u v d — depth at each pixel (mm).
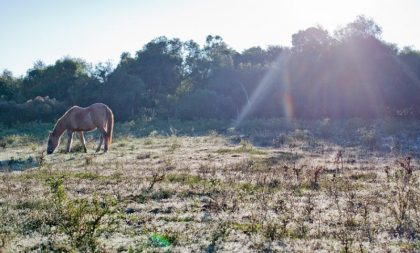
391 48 51594
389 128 29609
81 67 66438
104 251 6973
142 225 8695
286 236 7871
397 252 6941
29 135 35156
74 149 23625
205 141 27766
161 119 48188
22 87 65812
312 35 62062
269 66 55219
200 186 12602
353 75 46375
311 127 34031
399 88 45750
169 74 66500
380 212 9453
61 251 7102
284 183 12883
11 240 7676
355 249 7066
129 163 17953
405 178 12719
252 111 49000
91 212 8836
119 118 52562
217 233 7934
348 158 18969
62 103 53156
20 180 14234
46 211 9695
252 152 21422
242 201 10609
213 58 69312
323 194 11500
